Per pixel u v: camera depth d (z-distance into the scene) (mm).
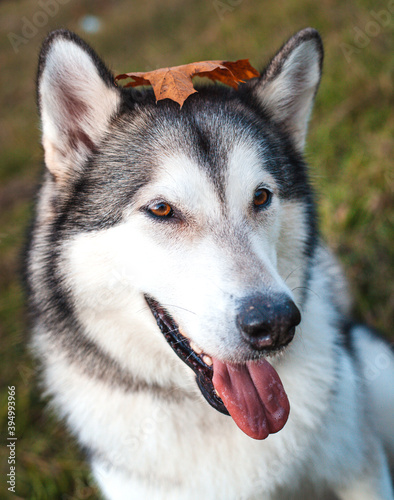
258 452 661
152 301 657
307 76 706
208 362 635
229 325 595
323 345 688
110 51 2451
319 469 688
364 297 901
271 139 689
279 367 671
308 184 715
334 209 987
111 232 646
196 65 664
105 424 679
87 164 674
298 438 667
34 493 818
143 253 640
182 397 679
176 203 635
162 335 653
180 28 2354
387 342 811
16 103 2531
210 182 635
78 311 667
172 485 672
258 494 674
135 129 667
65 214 669
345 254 941
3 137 2189
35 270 689
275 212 662
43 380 805
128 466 676
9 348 995
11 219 1527
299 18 1753
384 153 1032
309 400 669
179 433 668
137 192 643
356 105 1194
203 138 648
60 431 871
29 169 1882
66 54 651
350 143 1126
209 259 619
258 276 602
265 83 706
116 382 678
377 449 706
